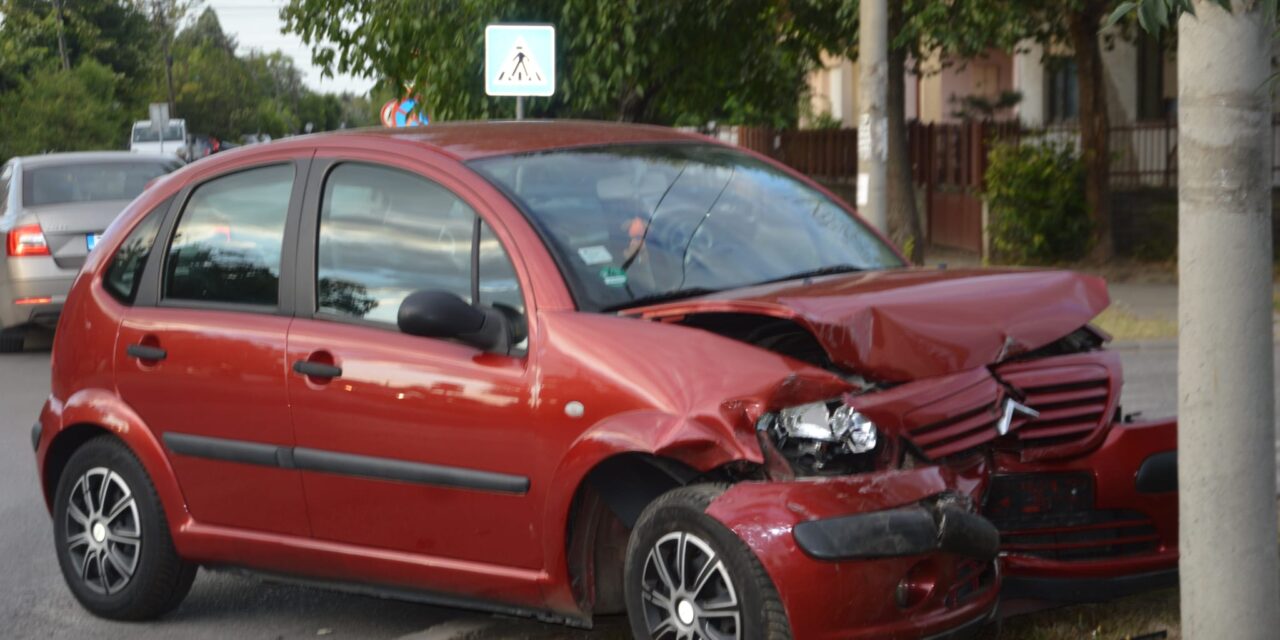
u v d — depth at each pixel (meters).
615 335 4.79
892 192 19.98
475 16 16.69
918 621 4.40
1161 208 21.84
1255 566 4.18
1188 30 4.09
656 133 6.16
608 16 16.55
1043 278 5.22
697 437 4.47
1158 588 5.17
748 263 5.43
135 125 58.06
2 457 9.96
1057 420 5.04
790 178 6.17
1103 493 5.04
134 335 6.07
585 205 5.39
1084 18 20.88
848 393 4.50
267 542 5.70
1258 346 4.12
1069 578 4.97
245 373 5.66
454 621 5.87
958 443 4.72
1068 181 21.39
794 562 4.26
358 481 5.37
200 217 6.12
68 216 14.98
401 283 5.41
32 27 72.94
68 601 6.60
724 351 4.61
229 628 6.12
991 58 36.06
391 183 5.56
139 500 6.08
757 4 18.00
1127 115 26.50
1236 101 4.05
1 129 53.72
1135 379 11.91
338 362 5.39
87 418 6.17
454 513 5.13
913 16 18.70
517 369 4.95
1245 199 4.07
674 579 4.59
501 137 5.77
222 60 88.75
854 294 4.84
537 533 4.92
